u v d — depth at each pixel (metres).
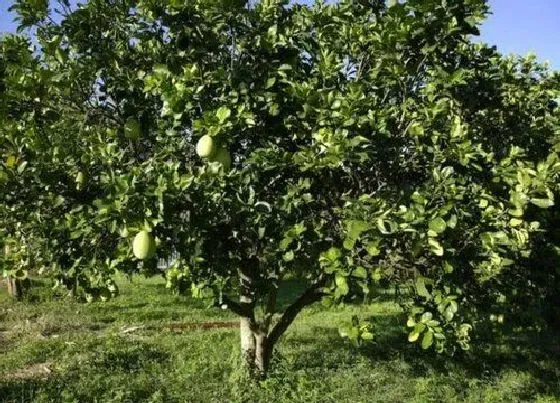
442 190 4.72
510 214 4.99
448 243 4.53
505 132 6.67
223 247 5.07
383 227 4.12
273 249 4.98
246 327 7.29
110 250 5.37
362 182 5.34
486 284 5.38
